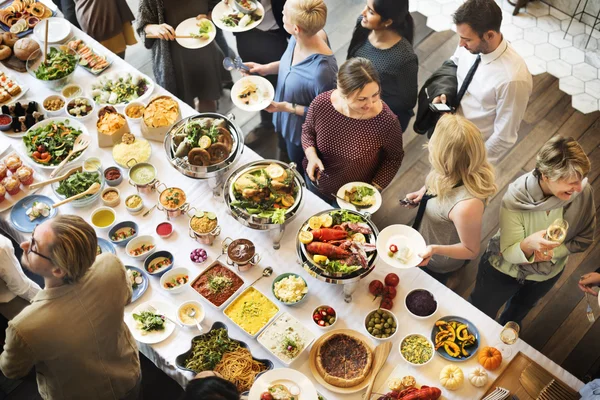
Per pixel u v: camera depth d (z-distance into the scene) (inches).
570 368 152.4
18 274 115.3
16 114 141.9
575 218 118.5
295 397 101.0
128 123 142.2
